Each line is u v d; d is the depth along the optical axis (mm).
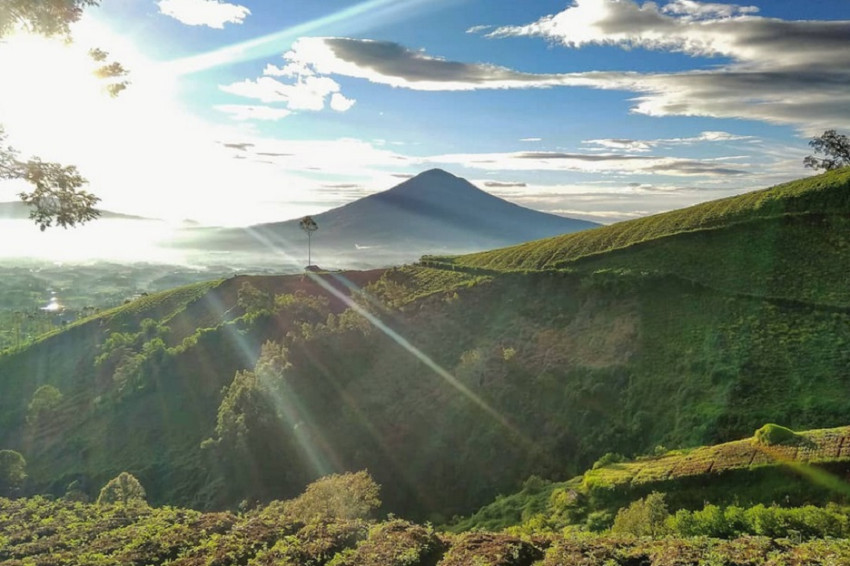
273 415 79312
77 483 83000
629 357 69438
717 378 60906
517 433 67562
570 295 86188
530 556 22656
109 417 94750
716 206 98188
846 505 32531
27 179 16922
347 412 78250
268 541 27422
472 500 63469
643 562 21000
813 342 61969
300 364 85500
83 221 18047
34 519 37438
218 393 93188
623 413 63281
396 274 119438
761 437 41562
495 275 100125
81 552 28656
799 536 25859
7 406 108875
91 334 127562
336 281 124250
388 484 68125
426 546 24156
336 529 27625
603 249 97000
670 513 37531
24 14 16312
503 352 78375
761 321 67625
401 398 78188
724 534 28109
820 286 70938
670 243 89500
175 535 29703
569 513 43344
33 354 122938
